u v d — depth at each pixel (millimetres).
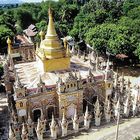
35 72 68625
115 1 178625
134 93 75562
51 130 58438
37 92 61094
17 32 171375
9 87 70250
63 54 66750
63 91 61406
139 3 182875
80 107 65000
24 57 118125
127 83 80312
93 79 66812
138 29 115812
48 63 65938
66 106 63188
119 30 108500
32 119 62531
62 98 61812
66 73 66812
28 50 127812
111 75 68438
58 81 61125
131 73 101062
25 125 59562
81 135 60281
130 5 166125
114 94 71312
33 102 61406
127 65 109562
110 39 106812
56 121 63438
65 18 175000
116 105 65062
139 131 61312
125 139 58531
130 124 64062
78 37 137375
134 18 143750
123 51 102500
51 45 65375
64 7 177000
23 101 59625
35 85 63125
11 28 162125
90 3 169500
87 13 160500
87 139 58688
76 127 60688
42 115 60062
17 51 126250
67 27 155250
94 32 111500
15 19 193750
